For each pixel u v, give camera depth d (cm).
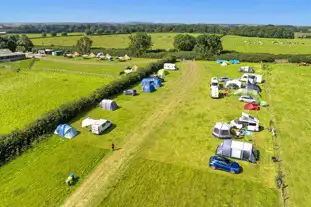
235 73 6988
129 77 5847
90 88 5881
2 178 2606
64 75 7306
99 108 4434
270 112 4181
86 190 2438
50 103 4859
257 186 2450
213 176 2606
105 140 3362
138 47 10850
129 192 2398
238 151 2858
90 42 11912
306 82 5956
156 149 3133
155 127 3719
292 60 8350
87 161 2900
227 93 5088
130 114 4194
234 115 4084
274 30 17675
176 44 11712
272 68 7544
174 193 2375
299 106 4450
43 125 3428
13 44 12794
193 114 4153
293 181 2514
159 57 10362
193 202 2264
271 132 3500
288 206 2200
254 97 4850
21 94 5459
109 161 2898
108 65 8906
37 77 7081
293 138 3341
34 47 14138
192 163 2833
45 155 3012
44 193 2397
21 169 2753
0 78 6981
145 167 2772
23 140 3127
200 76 6694
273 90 5375
